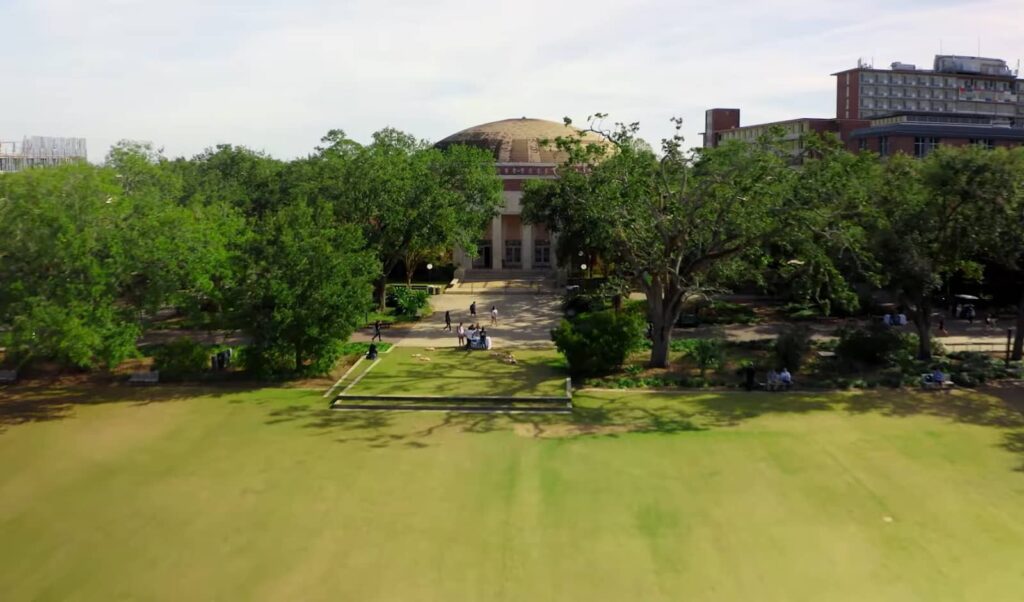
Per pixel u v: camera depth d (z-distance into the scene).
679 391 33.72
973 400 31.58
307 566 18.08
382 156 51.34
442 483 23.06
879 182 36.75
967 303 53.22
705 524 20.06
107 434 28.03
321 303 34.94
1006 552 18.41
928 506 21.05
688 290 36.62
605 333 35.56
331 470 24.20
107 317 32.09
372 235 50.44
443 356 40.97
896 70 119.75
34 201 31.50
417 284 68.75
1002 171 34.12
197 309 35.75
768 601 16.45
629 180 34.19
